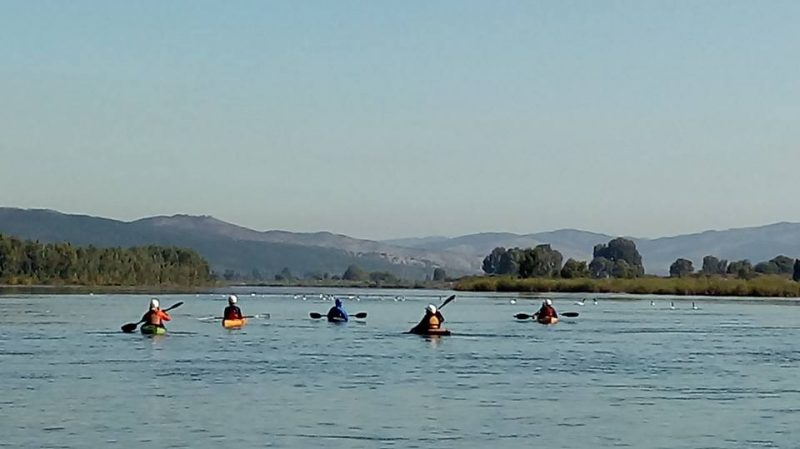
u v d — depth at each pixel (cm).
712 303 18238
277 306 16888
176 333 9494
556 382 6000
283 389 5588
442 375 6269
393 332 9788
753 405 5188
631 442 4262
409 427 4512
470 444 4191
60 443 4122
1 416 4684
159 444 4116
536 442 4244
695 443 4256
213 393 5416
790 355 7731
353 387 5697
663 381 6091
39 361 6875
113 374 6181
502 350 7938
